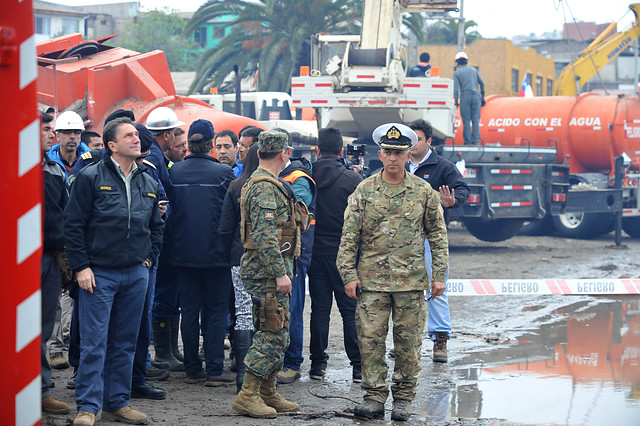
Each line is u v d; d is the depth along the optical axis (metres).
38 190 2.17
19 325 2.15
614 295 10.38
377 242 5.01
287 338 5.09
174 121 6.47
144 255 4.82
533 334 7.89
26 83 2.15
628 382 5.91
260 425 4.85
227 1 30.69
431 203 5.05
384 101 13.19
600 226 17.11
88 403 4.64
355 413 5.07
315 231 6.02
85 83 9.76
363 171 7.21
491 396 5.55
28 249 2.16
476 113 15.33
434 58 46.28
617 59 63.59
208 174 5.82
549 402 5.36
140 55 10.59
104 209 4.65
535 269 12.48
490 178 14.57
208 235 5.75
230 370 6.31
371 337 5.02
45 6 52.12
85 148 7.39
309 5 30.31
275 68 31.25
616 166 16.25
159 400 5.46
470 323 8.48
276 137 4.98
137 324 4.91
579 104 17.62
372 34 13.52
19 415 2.16
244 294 5.52
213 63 31.16
